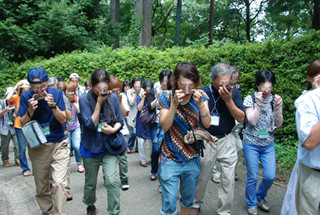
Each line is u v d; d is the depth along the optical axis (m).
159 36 26.64
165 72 3.73
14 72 10.96
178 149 2.26
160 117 2.25
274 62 5.55
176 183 2.24
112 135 2.83
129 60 8.01
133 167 5.21
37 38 13.40
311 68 2.14
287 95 5.32
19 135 4.88
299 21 16.95
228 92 2.61
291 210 2.32
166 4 23.34
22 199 3.81
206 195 3.84
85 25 15.11
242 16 21.92
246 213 3.26
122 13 22.48
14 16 13.55
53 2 13.64
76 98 4.74
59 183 2.74
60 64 9.44
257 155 3.17
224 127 2.89
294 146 5.27
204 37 10.06
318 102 1.80
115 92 3.70
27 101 2.86
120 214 3.30
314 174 1.89
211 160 2.87
